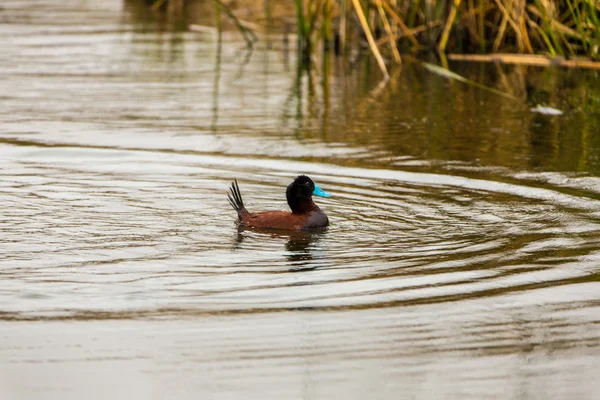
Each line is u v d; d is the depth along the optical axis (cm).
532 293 1009
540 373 834
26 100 2067
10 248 1130
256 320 930
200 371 823
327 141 1764
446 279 1048
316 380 811
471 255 1133
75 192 1394
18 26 3130
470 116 2002
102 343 874
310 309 957
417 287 1021
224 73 2445
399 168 1580
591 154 1689
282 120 1939
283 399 780
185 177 1503
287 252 1140
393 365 845
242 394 787
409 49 2680
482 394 795
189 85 2278
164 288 1011
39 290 998
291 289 1011
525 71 2477
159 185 1452
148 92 2188
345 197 1409
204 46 2836
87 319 927
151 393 784
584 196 1420
